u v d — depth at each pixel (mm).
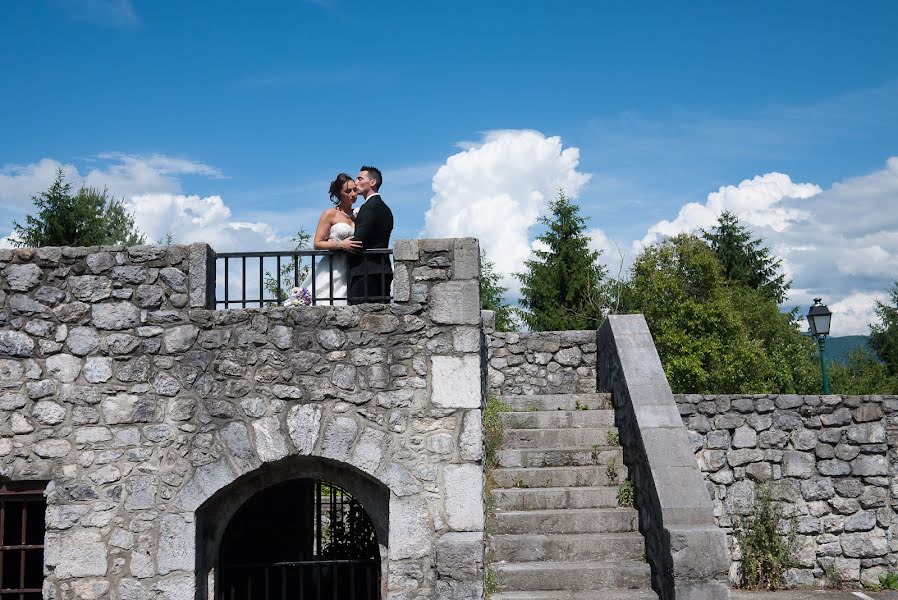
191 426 6367
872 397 9227
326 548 9172
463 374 6414
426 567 6266
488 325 10711
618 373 8703
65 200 19469
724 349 16891
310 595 8891
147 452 6344
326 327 6473
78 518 6285
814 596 8531
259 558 8797
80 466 6328
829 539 9055
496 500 7719
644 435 7211
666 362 16594
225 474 6324
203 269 6492
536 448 8531
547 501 7727
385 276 7016
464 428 6371
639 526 7418
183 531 6277
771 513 9031
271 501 8945
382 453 6355
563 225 28000
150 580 6238
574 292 27219
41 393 6379
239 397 6395
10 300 6441
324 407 6398
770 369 17203
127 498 6309
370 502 6672
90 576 6242
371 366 6434
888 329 37375
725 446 9164
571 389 10508
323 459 6461
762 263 34875
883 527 9070
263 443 6352
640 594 6664
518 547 7199
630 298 19594
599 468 8070
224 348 6438
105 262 6496
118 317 6441
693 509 6371
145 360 6422
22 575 6438
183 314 6453
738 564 9023
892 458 9180
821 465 9148
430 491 6324
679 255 20969
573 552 7164
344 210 7523
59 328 6438
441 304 6480
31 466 6324
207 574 6559
